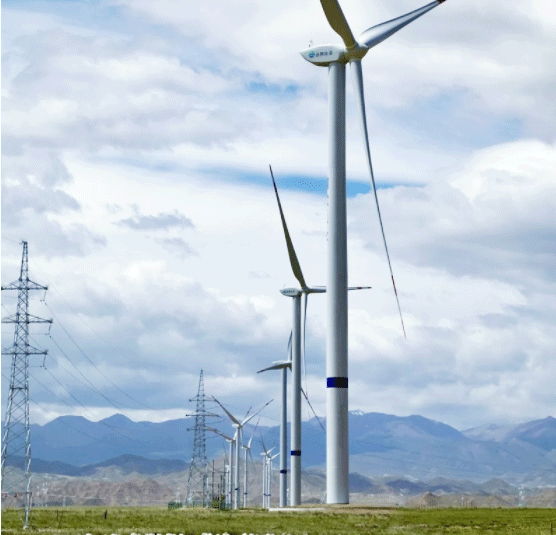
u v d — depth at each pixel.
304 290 141.12
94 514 107.56
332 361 92.19
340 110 95.38
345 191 94.12
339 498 94.38
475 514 95.00
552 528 76.44
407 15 95.88
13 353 97.00
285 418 184.88
